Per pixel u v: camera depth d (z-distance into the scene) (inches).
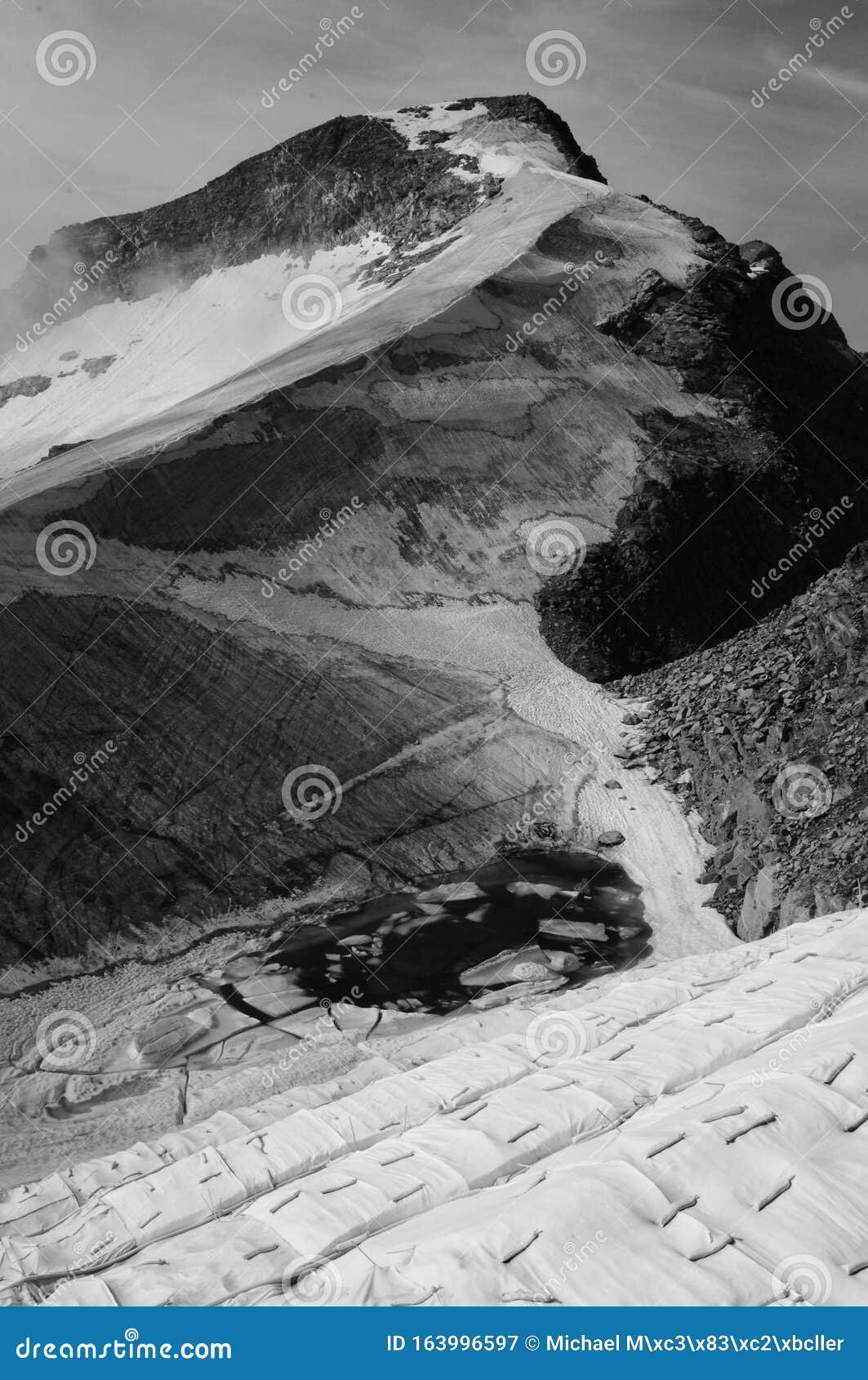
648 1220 442.6
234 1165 591.2
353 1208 501.0
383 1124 620.7
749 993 671.8
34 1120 886.4
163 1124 872.9
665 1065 593.9
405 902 1256.8
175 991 1072.8
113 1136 859.4
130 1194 577.0
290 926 1196.5
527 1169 519.8
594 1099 569.0
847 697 1268.5
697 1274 417.7
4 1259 536.4
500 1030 914.7
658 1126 506.9
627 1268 420.5
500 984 1086.4
